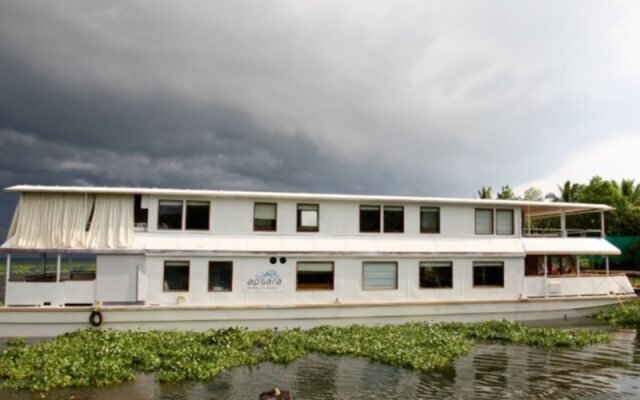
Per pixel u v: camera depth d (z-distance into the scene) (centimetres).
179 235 2256
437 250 2475
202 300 2227
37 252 2083
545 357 1872
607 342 2130
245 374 1642
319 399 1415
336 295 2358
